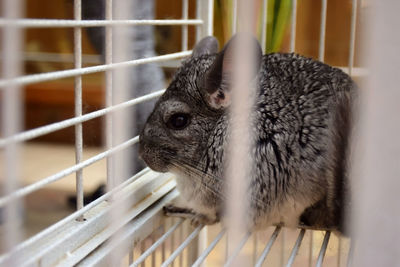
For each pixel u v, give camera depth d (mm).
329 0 934
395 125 262
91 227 490
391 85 258
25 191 399
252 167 564
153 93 596
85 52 780
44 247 441
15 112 242
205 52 660
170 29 916
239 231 469
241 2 369
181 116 604
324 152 557
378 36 253
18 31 229
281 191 570
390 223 273
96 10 586
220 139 584
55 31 1406
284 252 621
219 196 587
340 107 552
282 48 775
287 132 569
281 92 581
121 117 511
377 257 277
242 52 407
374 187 274
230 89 581
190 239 538
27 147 1372
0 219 299
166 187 631
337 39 935
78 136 468
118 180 530
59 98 1369
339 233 573
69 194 1038
